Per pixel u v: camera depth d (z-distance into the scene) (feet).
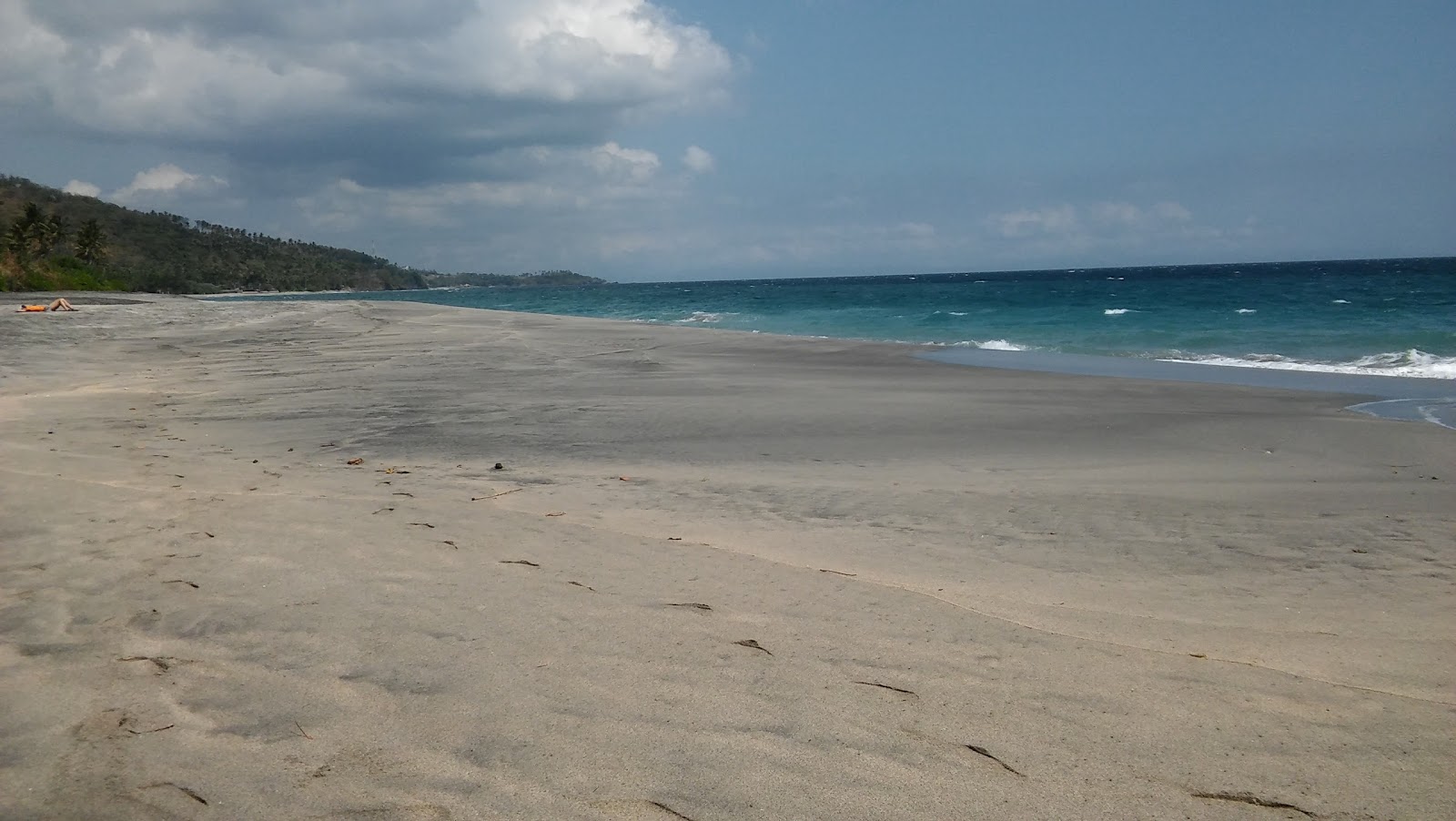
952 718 9.70
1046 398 41.57
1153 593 15.14
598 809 7.86
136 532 16.33
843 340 78.79
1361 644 12.73
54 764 8.55
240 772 8.43
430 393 42.32
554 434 31.73
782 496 22.34
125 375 48.03
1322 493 23.11
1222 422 34.73
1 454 24.03
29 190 464.65
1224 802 8.18
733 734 9.25
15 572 14.07
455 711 9.62
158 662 10.84
